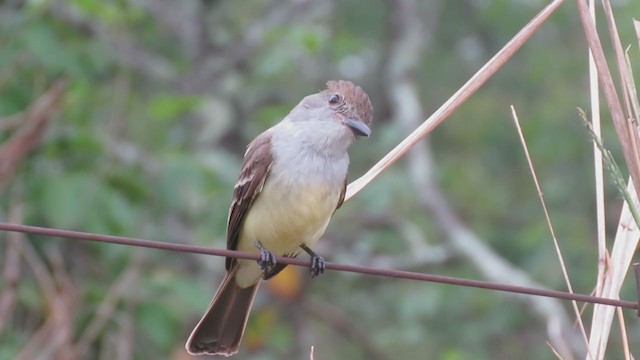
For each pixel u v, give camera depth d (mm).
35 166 11000
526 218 17188
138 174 11891
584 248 15844
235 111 15086
